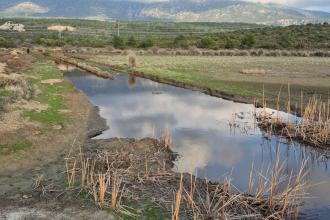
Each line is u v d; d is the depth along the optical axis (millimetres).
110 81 52812
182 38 116062
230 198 15891
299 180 17422
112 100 39812
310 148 25438
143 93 44094
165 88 47562
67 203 16266
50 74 52469
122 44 110875
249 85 47031
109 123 30469
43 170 19891
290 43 106125
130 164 20266
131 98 41125
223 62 75250
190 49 103375
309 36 115438
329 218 15992
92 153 22297
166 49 103062
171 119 32250
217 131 28875
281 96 39625
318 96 39625
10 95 34062
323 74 56625
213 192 17516
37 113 30094
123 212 15531
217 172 20766
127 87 48062
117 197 16672
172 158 22812
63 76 52094
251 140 26828
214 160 22656
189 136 27469
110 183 17859
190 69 63062
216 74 56875
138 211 15742
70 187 17516
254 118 32469
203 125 30516
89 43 117312
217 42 111375
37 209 15805
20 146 22750
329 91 42812
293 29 130375
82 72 61719
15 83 39562
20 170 19922
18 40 125312
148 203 16375
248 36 107375
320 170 21766
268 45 105062
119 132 28125
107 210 15680
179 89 46938
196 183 18625
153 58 84312
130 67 64625
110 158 20703
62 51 103250
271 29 135375
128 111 34844
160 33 197375
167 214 15602
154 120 31844
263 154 24047
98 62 74688
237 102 39406
